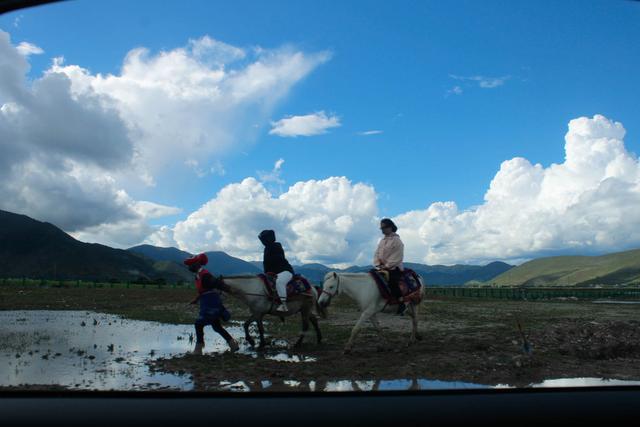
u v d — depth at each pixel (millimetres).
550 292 52969
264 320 17391
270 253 10953
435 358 8891
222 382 7059
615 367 8484
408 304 11133
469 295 47750
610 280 124000
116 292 31672
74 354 9578
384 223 10750
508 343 11102
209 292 9836
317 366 8250
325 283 10250
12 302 23016
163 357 9336
